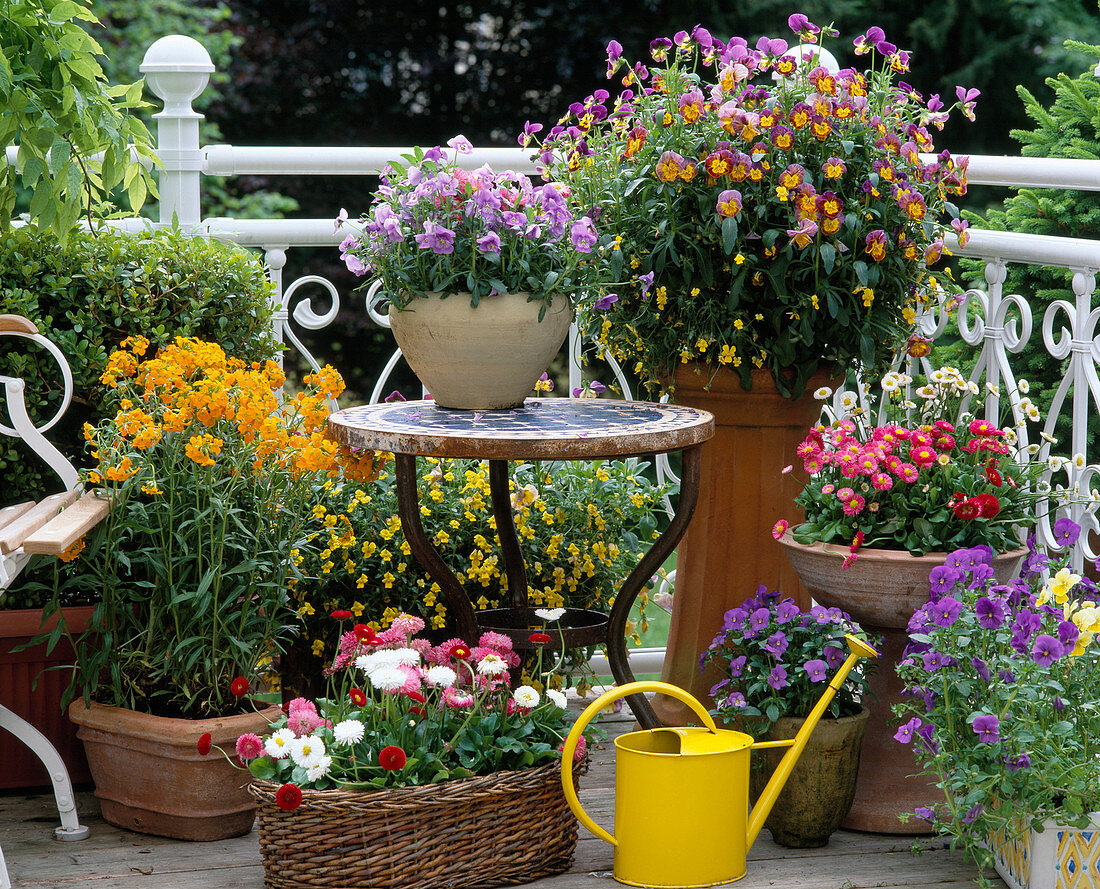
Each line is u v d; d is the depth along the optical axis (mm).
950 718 2129
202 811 2357
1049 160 2713
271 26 9766
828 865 2279
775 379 2646
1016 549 2432
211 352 2461
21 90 2623
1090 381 2633
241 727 2357
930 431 2439
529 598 2887
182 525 2314
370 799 2039
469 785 2096
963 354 3674
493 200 2311
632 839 2170
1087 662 2152
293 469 2500
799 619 2373
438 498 2879
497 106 9977
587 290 2469
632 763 2160
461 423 2330
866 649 2182
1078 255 2600
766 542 2752
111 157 2793
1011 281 3682
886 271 2621
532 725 2244
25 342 2623
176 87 3080
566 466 3084
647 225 2592
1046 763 2023
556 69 9875
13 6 2652
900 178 2562
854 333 2646
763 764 2330
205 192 8633
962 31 8680
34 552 2043
